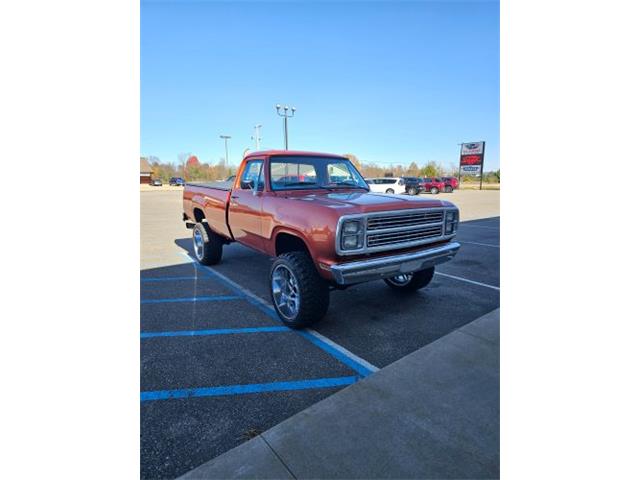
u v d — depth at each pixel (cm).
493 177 6269
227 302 496
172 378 309
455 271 671
